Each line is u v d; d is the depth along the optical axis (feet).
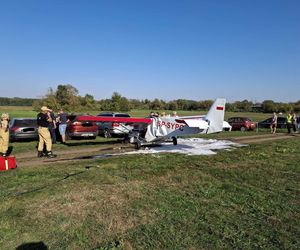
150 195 22.81
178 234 16.28
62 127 55.77
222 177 28.91
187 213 19.29
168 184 26.00
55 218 18.20
